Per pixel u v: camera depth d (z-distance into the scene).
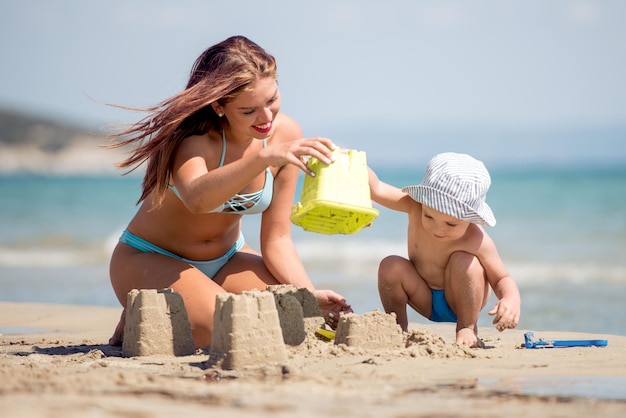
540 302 18.50
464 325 9.95
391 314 8.93
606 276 23.06
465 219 9.55
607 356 8.65
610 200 48.69
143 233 10.66
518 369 7.75
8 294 21.17
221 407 5.72
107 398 5.93
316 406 5.84
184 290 9.86
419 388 6.80
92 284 23.00
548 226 36.81
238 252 11.20
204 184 8.93
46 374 7.06
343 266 26.62
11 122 144.62
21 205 55.97
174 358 8.60
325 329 9.64
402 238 33.06
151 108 9.58
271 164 8.73
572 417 5.75
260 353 7.84
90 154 144.25
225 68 9.19
